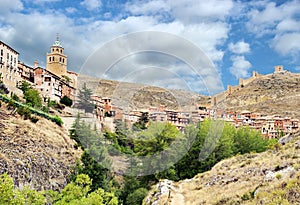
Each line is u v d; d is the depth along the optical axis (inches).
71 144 1839.3
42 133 1731.1
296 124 4756.4
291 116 6422.2
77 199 727.1
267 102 7854.3
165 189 1249.4
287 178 888.3
